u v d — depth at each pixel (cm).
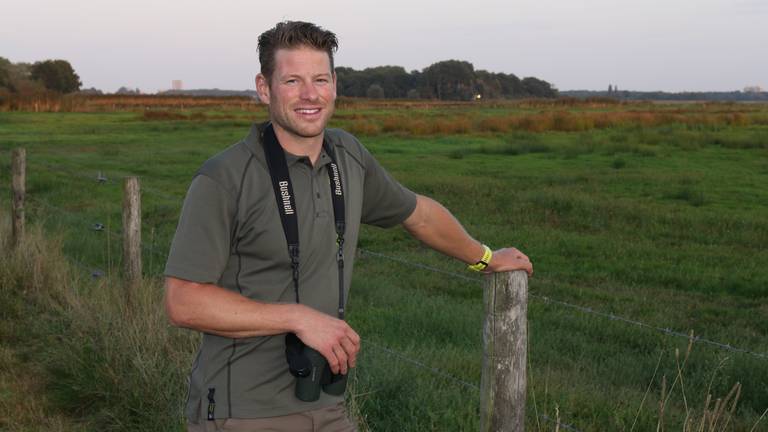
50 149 2831
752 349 650
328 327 194
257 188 203
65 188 1650
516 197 1625
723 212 1497
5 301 625
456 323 687
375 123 4516
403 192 237
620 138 3391
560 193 1656
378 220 238
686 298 870
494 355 250
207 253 196
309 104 202
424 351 567
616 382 574
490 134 3944
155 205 1448
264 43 207
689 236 1257
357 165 224
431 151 2961
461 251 244
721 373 578
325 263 210
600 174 2119
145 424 416
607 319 756
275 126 209
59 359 495
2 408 454
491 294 249
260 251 204
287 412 207
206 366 209
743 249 1158
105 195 1594
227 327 193
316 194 209
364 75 19200
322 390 205
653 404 491
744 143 3102
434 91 18238
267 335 199
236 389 205
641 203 1597
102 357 471
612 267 1023
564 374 558
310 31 204
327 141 220
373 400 436
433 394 440
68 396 460
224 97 10475
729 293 915
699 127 4212
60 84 12231
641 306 823
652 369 605
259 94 214
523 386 254
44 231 841
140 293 542
